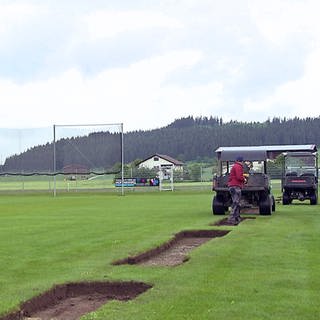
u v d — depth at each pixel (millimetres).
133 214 22484
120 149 46938
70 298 8570
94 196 41281
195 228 16141
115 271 9734
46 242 13750
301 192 29047
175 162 80812
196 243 14359
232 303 7535
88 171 48188
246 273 9422
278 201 31609
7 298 7895
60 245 13188
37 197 41062
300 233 14805
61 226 17734
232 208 18625
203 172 57125
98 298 8492
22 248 12766
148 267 10203
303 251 11688
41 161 49406
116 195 42312
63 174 48750
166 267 10219
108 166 47562
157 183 50625
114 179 48938
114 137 47156
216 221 18656
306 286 8492
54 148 48438
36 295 8062
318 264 10227
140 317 6969
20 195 44375
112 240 13828
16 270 10102
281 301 7621
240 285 8531
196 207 26500
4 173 50281
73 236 14898
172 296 7930
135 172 51531
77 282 8945
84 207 27828
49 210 25859
